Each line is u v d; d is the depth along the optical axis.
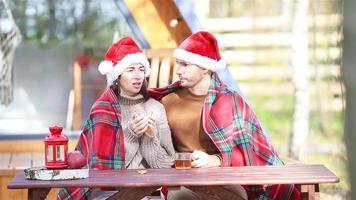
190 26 6.14
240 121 4.50
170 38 7.00
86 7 12.67
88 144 4.53
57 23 12.54
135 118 4.44
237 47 12.64
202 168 4.15
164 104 4.69
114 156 4.46
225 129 4.45
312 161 10.12
